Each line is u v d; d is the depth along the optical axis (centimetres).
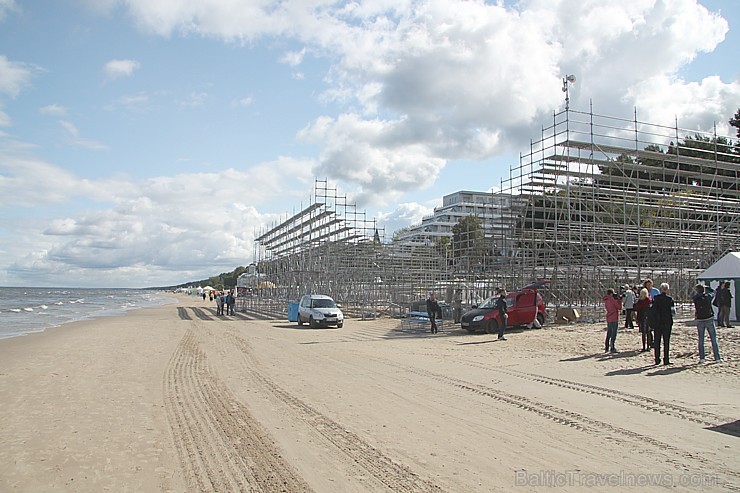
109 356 1844
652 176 4056
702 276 2595
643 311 1661
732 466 655
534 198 3569
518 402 1023
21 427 905
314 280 4141
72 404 1082
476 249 4194
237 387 1231
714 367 1379
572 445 747
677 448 728
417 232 11081
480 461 683
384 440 785
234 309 4994
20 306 6806
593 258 3011
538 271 3042
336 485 610
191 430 866
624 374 1319
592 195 3153
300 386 1227
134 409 1028
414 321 2911
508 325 2461
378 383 1250
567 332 2300
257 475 650
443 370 1432
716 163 3316
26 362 1719
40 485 638
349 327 3028
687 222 3700
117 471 680
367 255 4422
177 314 4803
